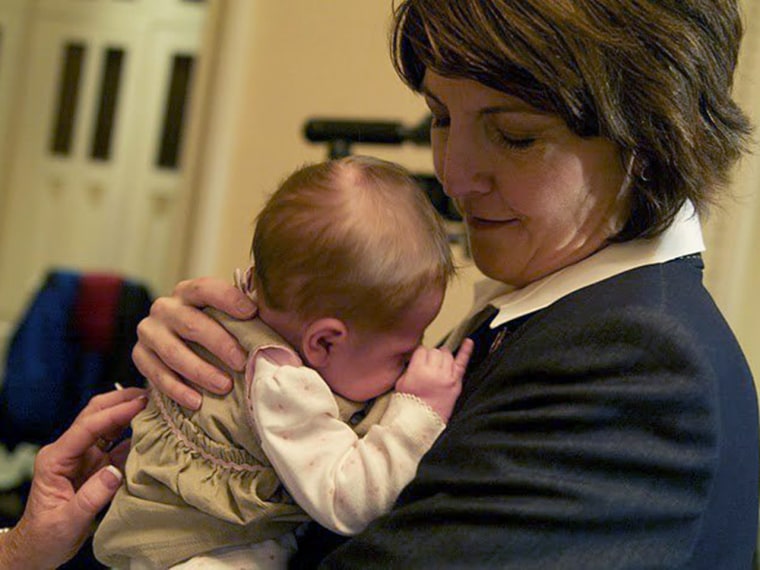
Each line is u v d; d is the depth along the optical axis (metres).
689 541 0.73
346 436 0.90
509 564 0.70
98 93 3.77
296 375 0.90
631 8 0.78
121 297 2.36
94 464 1.10
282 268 0.94
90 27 3.76
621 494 0.71
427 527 0.75
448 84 0.85
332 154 1.72
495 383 0.81
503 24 0.77
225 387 0.95
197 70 2.70
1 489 2.32
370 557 0.77
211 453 0.95
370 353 0.95
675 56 0.79
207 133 2.65
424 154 2.46
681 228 0.88
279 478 0.93
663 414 0.72
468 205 0.91
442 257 0.97
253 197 2.64
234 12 2.63
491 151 0.86
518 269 0.92
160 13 3.71
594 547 0.70
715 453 0.73
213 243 2.65
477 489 0.74
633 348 0.74
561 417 0.73
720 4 0.83
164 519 0.95
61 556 1.03
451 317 2.16
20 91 3.81
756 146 1.05
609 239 0.87
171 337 0.99
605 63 0.77
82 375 2.33
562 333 0.78
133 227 3.76
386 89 2.56
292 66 2.62
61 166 3.81
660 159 0.81
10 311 3.76
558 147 0.83
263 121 2.64
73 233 3.80
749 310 2.12
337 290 0.92
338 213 0.93
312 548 0.94
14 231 3.82
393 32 0.92
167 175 3.73
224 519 0.93
